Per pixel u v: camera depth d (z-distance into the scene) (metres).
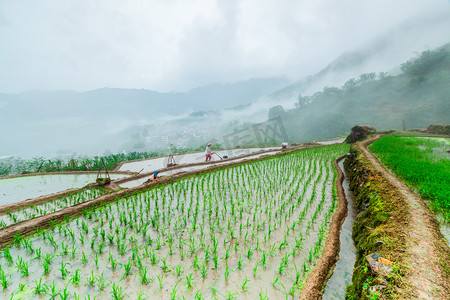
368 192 7.48
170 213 7.57
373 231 4.88
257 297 4.00
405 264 3.57
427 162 9.28
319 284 4.29
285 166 14.56
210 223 6.71
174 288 4.14
